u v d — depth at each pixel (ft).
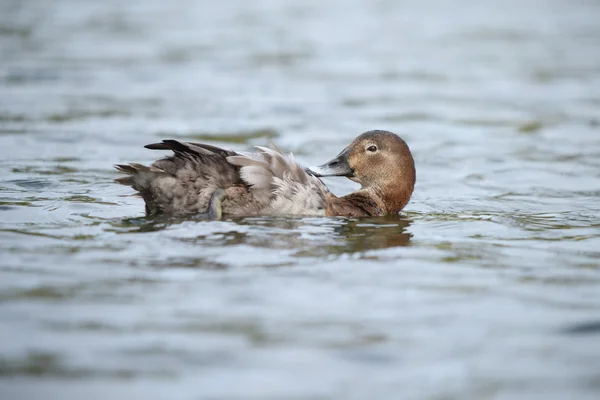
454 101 76.18
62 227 36.96
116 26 105.91
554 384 23.49
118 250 33.55
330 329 26.73
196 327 26.53
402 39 103.50
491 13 121.60
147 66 85.87
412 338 26.22
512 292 30.27
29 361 24.12
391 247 35.88
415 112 71.87
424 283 31.09
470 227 40.37
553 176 53.47
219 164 37.83
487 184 51.62
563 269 33.09
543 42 102.22
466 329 26.99
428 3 129.18
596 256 35.04
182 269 31.60
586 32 107.96
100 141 59.31
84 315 27.17
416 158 58.44
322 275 31.58
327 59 92.27
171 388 22.90
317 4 126.62
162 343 25.41
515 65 90.89
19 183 46.93
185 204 37.99
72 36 98.99
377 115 70.38
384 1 130.00
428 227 40.27
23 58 86.89
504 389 23.24
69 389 22.70
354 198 43.32
